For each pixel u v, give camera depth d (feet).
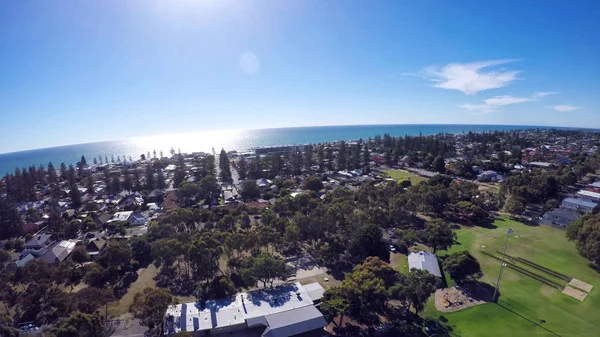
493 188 431.84
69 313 147.95
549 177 372.58
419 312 168.35
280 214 315.99
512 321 159.22
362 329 154.30
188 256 194.90
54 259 224.33
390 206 310.65
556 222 293.02
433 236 228.84
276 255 238.27
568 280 195.21
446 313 167.43
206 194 415.64
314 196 368.48
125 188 471.62
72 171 558.56
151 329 151.53
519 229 286.05
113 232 297.94
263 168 572.10
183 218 280.31
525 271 208.33
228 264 205.98
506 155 628.69
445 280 201.36
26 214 360.69
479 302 177.06
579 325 155.02
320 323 146.20
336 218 257.34
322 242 252.21
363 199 334.44
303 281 200.23
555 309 168.14
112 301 159.84
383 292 154.40
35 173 565.94
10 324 145.89
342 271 214.48
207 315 154.92
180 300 179.22
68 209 387.55
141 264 225.76
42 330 150.20
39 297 170.30
